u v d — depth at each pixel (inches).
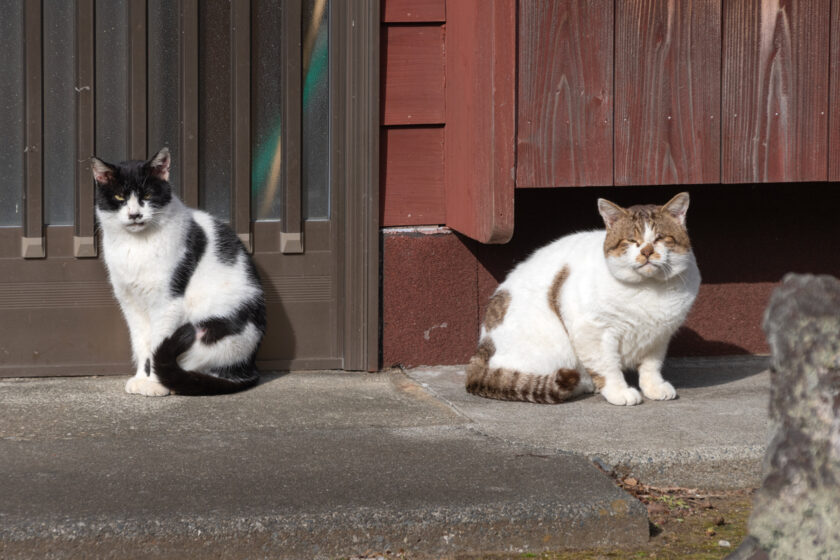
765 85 164.4
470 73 168.4
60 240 181.9
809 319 42.9
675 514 129.3
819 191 200.8
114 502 115.1
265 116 188.9
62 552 106.3
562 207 194.9
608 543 118.1
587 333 163.0
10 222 181.3
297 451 136.9
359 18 182.1
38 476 123.8
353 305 189.2
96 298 184.2
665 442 142.9
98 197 167.3
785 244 202.1
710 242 199.8
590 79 161.3
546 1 158.7
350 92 184.2
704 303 201.0
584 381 170.9
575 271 165.9
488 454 136.0
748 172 166.2
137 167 166.7
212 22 184.1
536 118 161.2
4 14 176.7
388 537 113.4
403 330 190.4
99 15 180.1
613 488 123.0
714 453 139.2
